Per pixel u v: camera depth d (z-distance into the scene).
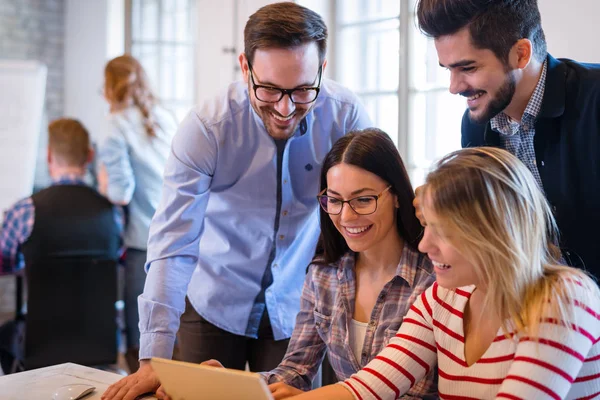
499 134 1.82
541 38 1.64
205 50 4.38
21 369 3.15
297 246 2.14
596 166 1.65
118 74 3.49
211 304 2.11
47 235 3.07
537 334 1.23
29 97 5.24
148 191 3.53
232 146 1.96
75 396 1.56
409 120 3.37
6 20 5.70
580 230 1.71
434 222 1.27
